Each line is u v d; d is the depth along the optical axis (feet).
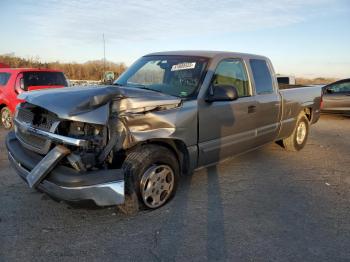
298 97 21.80
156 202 13.08
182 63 15.66
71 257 10.04
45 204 13.47
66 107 10.70
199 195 14.94
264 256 10.34
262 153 22.63
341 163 20.85
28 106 12.69
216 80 15.19
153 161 12.50
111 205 11.09
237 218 12.81
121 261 9.92
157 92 13.39
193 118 13.70
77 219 12.34
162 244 10.86
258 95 17.84
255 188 16.05
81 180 10.66
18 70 30.25
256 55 18.66
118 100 11.47
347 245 11.09
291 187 16.34
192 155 14.02
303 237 11.52
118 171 11.20
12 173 17.01
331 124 37.88
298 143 23.08
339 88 42.24
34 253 10.18
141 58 18.06
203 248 10.68
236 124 16.17
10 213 12.66
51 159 10.81
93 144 11.19
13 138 13.98
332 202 14.61
